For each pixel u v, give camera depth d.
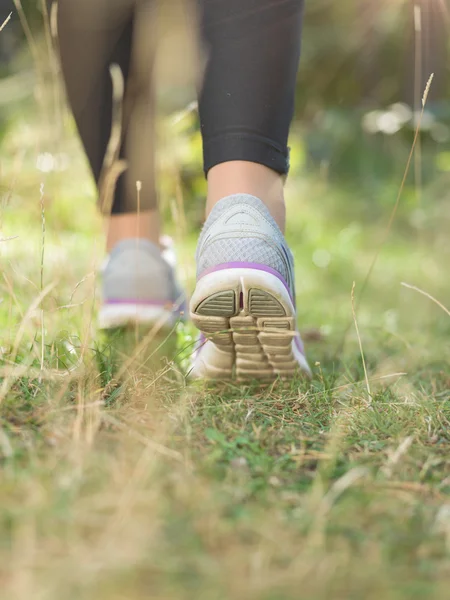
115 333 1.57
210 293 1.30
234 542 0.79
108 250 1.77
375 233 4.14
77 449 0.96
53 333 1.49
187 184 3.38
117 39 1.62
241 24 1.34
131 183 1.71
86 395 1.22
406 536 0.82
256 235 1.31
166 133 2.54
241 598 0.69
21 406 1.16
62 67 1.63
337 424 1.22
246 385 1.47
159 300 1.71
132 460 0.96
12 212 2.83
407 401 1.34
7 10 3.16
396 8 5.00
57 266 1.85
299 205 4.47
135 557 0.73
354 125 4.88
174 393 1.34
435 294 2.84
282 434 1.17
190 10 1.42
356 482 0.96
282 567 0.75
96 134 1.67
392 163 4.75
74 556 0.74
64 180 3.18
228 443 1.07
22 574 0.71
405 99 4.76
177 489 0.89
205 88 1.37
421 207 3.55
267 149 1.36
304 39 5.39
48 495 0.84
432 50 3.60
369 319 2.50
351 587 0.72
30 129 2.75
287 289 1.35
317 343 2.06
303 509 0.87
